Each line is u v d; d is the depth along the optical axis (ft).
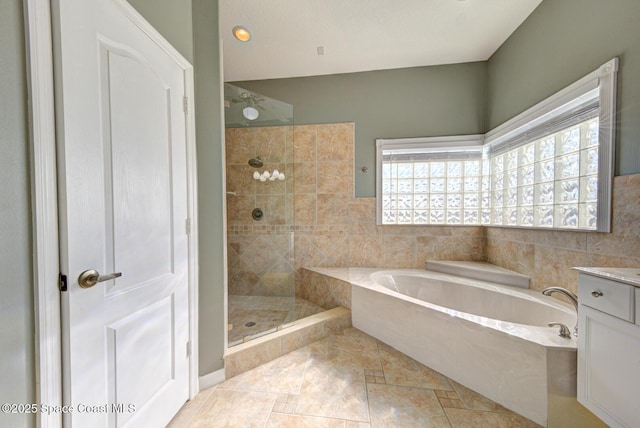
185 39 4.21
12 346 2.01
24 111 2.10
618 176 4.30
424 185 8.86
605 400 3.10
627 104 4.16
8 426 1.98
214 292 4.66
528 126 6.43
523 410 3.84
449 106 8.45
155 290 3.48
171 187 3.83
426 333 5.20
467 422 3.76
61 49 2.29
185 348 4.12
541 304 5.41
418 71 8.57
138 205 3.19
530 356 3.78
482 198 8.40
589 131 4.90
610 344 3.06
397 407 4.06
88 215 2.56
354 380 4.74
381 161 8.88
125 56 2.99
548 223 5.92
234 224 8.59
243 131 8.39
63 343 2.32
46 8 2.20
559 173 5.60
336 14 6.11
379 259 9.00
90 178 2.58
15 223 2.03
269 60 8.04
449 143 8.42
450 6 5.90
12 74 2.02
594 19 4.67
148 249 3.36
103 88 2.73
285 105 8.48
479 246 8.48
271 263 8.56
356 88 8.88
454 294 7.27
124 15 2.98
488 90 8.11
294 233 9.04
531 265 6.40
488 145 8.10
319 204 9.16
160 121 3.60
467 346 4.53
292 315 7.10
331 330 6.57
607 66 4.38
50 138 2.24
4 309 1.96
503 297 6.20
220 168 4.78
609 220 4.42
